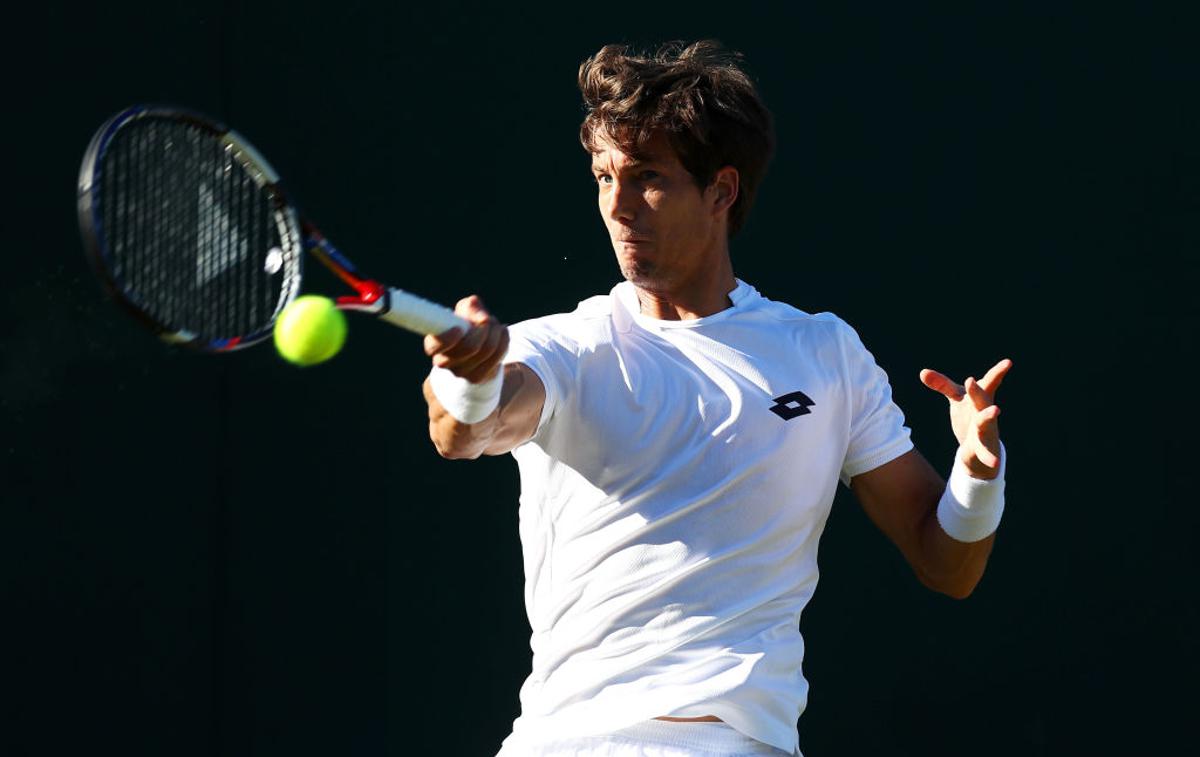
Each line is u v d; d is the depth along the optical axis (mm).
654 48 16797
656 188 9055
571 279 16688
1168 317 16766
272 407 16656
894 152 16812
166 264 8406
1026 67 16875
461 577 16594
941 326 16703
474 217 16672
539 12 16828
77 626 16109
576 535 8773
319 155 16625
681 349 9000
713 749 8594
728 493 8727
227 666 16469
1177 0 16938
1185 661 16578
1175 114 16859
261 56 16641
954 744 16516
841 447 9320
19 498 16031
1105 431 16703
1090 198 16797
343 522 16609
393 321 7410
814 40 16859
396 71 16734
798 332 9312
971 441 8961
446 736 16469
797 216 16734
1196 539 16688
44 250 16203
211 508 16516
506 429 8297
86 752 16031
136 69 16422
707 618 8656
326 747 16438
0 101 16172
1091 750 16531
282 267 8734
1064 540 16641
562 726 8711
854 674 16562
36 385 16141
